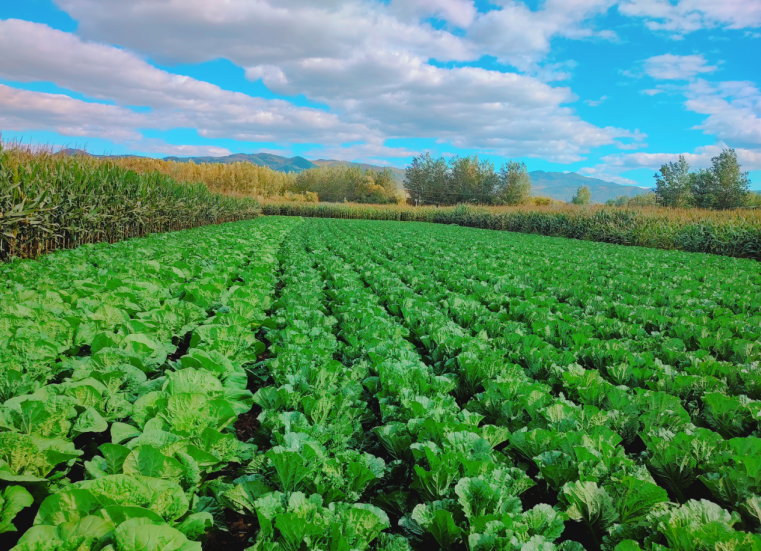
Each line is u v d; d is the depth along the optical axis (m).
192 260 9.61
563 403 3.34
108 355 3.41
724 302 7.20
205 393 3.03
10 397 3.00
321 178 98.19
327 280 8.80
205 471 2.54
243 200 38.25
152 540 1.66
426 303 6.73
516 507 2.23
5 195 9.91
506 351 4.64
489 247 17.16
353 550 1.98
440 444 2.79
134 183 16.98
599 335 5.66
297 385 3.46
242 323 4.95
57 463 2.31
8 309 4.37
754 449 2.61
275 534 2.11
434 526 2.16
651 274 10.71
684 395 3.71
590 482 2.28
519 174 87.31
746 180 67.00
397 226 34.22
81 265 7.94
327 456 2.69
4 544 2.05
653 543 1.94
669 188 74.50
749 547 1.81
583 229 29.27
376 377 3.81
